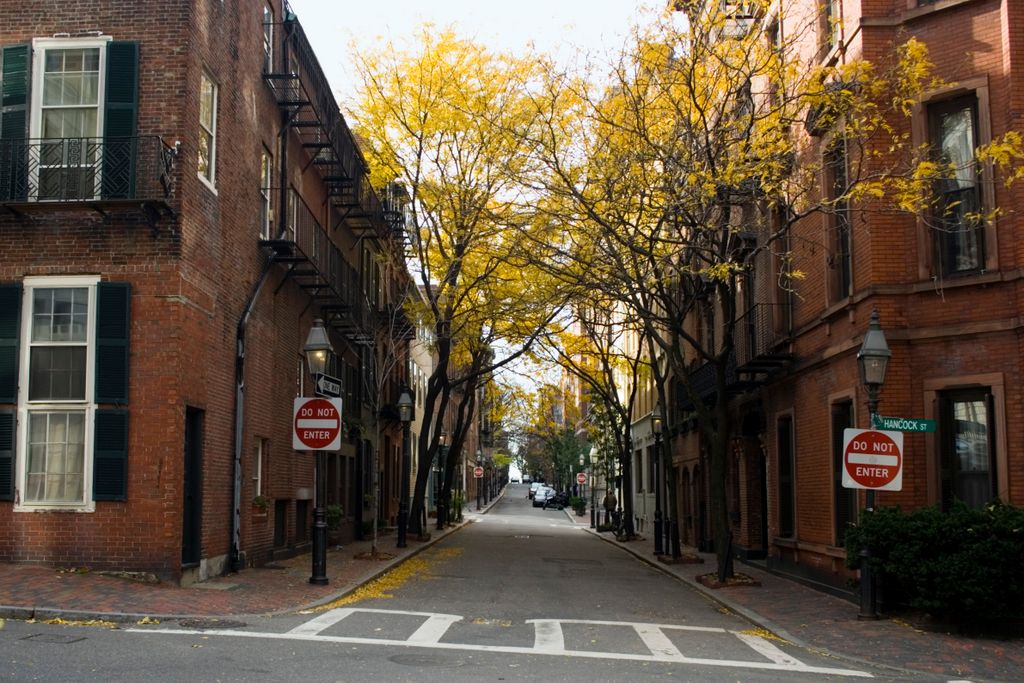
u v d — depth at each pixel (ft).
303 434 55.01
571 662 33.53
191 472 52.42
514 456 411.13
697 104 57.21
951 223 48.91
